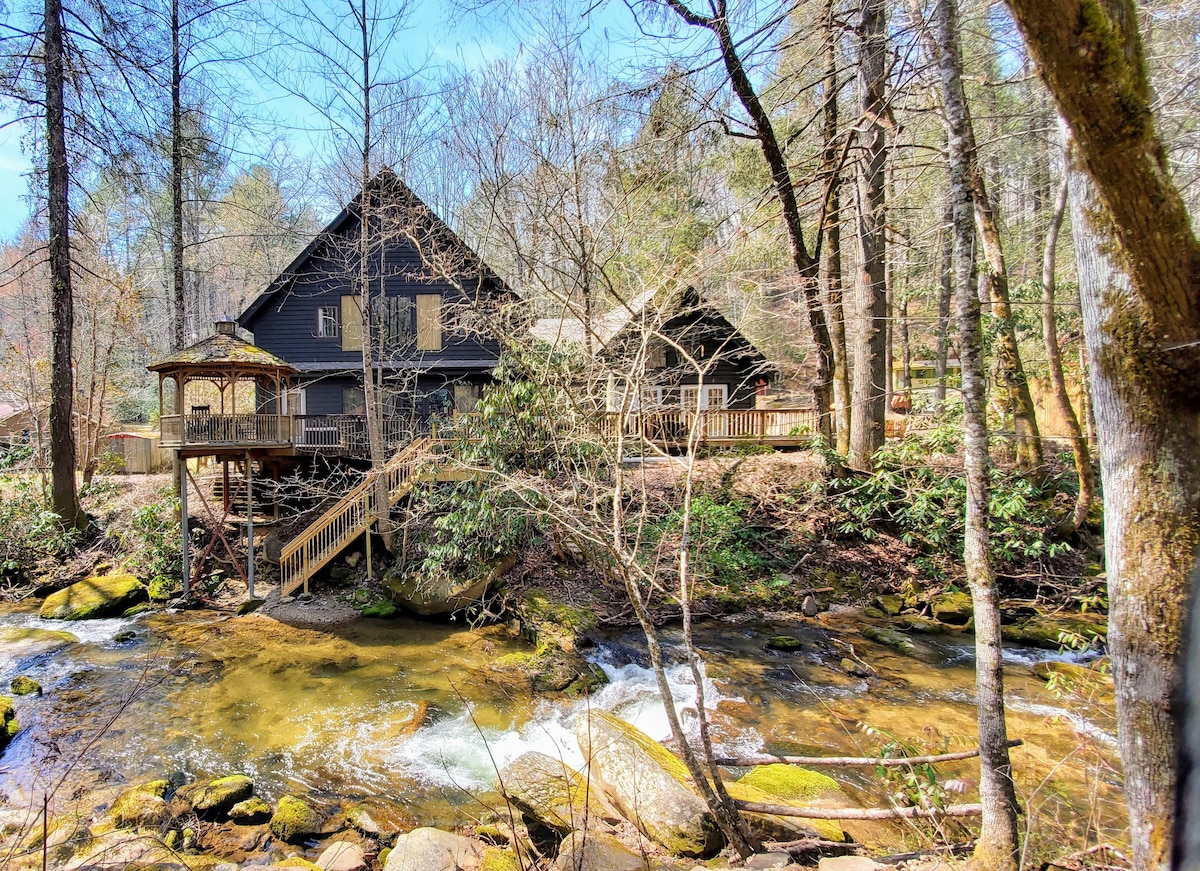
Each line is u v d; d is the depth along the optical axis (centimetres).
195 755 606
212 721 678
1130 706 230
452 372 1688
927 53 601
